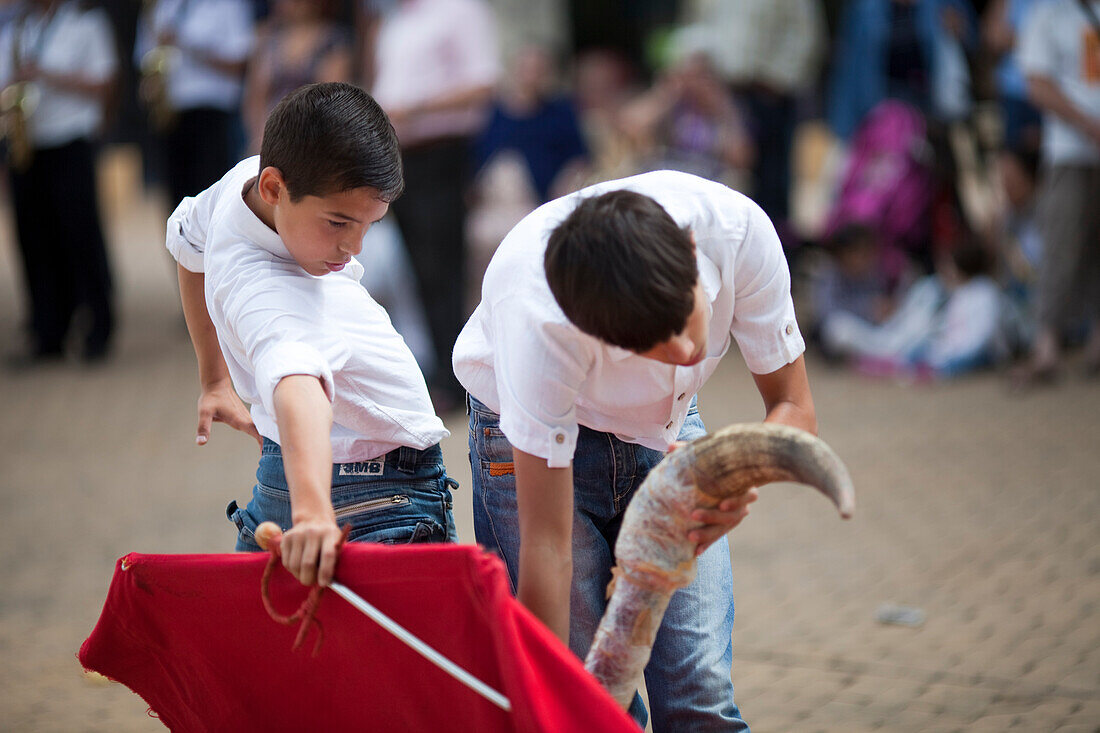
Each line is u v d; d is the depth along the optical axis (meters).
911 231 12.09
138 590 3.57
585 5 27.31
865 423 10.04
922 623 6.29
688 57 13.58
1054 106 10.12
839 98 13.02
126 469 9.40
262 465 3.97
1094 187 10.31
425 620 3.12
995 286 11.64
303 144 3.44
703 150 13.45
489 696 3.03
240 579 3.39
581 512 3.81
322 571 3.14
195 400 11.50
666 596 3.20
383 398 3.82
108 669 3.80
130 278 17.95
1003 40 12.45
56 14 12.08
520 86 14.51
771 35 13.52
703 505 3.08
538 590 3.36
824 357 12.27
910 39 12.31
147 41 12.67
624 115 14.81
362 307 3.89
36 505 8.55
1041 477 8.46
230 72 12.40
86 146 12.41
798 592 6.76
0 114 12.04
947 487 8.36
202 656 3.59
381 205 3.53
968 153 13.02
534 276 3.30
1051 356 10.73
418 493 3.94
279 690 3.49
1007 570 6.92
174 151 12.69
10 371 12.66
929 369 11.48
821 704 5.45
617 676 3.24
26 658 6.17
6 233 22.44
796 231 12.48
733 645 6.12
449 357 10.48
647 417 3.66
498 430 3.84
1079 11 9.94
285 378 3.37
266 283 3.62
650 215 2.99
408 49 10.06
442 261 10.34
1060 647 5.92
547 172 14.28
